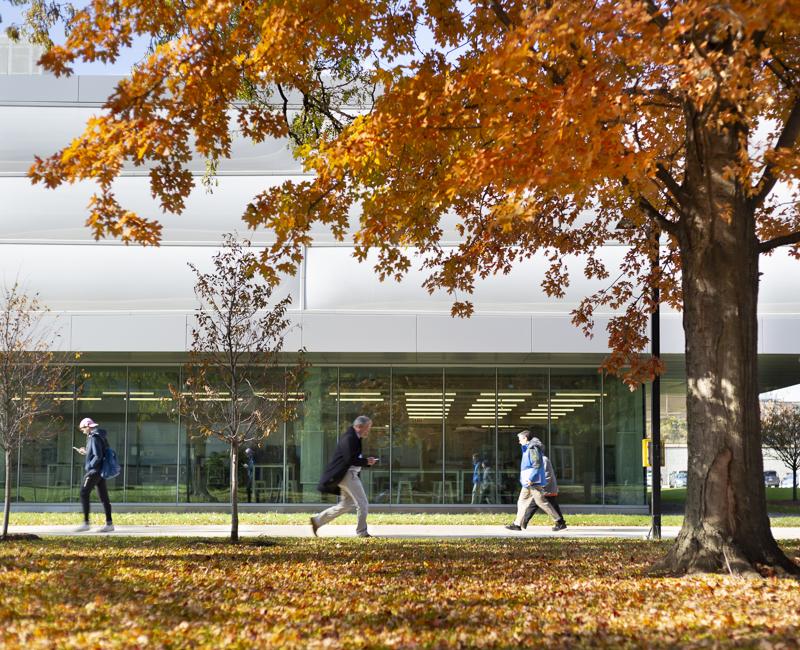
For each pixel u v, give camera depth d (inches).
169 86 397.4
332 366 1004.6
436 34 437.1
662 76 395.2
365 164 431.2
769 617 290.7
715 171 381.4
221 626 284.7
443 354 934.4
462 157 416.8
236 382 588.1
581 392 997.2
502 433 992.2
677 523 840.9
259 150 957.8
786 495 1791.3
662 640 265.3
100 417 995.9
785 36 415.5
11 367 606.5
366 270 935.0
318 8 381.1
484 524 820.0
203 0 374.3
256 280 927.0
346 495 617.6
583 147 336.8
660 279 586.6
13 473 990.4
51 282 944.3
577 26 315.6
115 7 399.2
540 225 569.9
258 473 992.9
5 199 951.6
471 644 263.4
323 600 339.3
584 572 416.2
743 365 381.1
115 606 310.0
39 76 965.2
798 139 438.0
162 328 917.8
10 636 254.2
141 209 951.6
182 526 778.2
